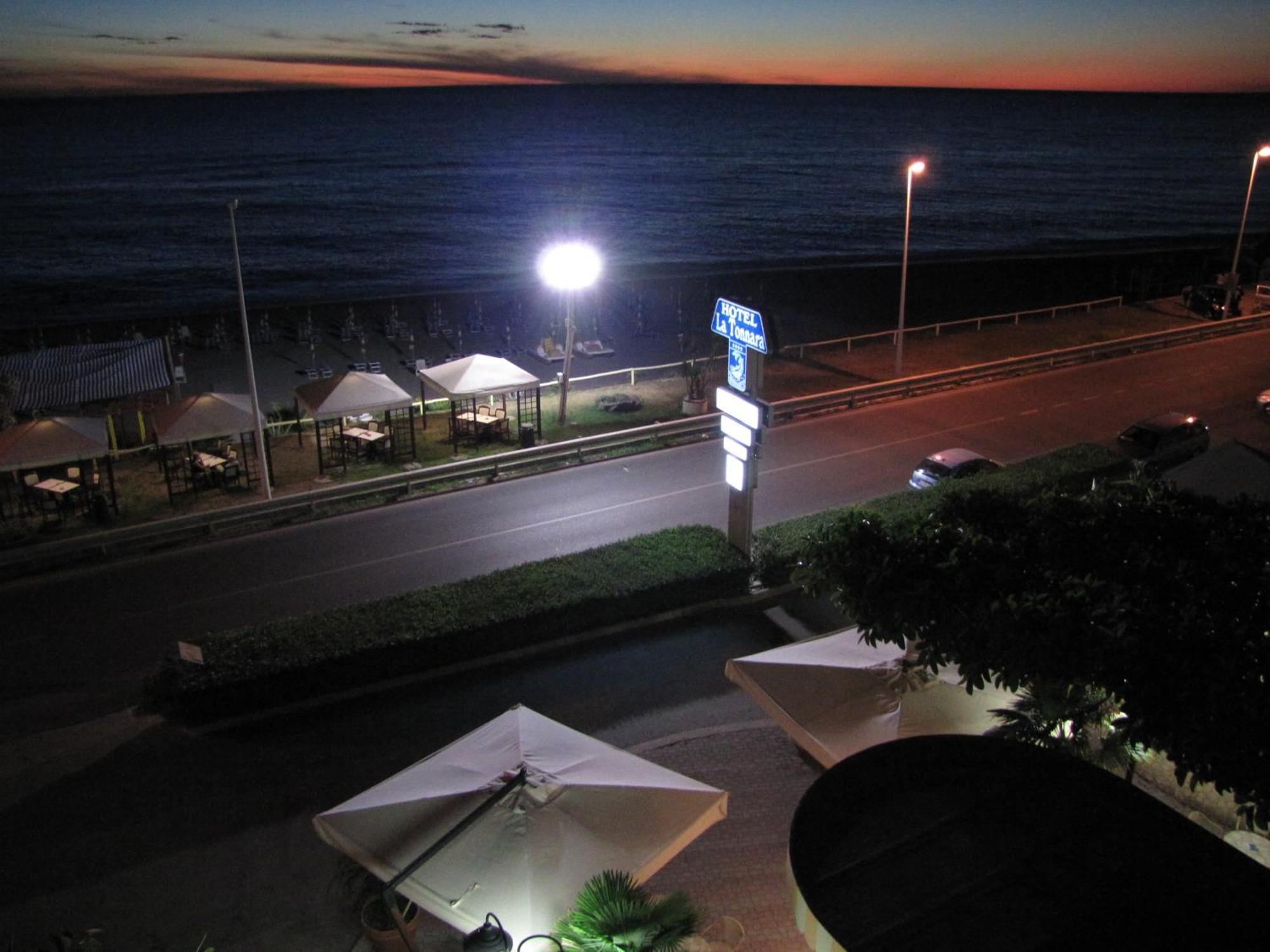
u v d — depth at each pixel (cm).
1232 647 810
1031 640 857
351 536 2325
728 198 12569
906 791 738
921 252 8750
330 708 1602
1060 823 705
